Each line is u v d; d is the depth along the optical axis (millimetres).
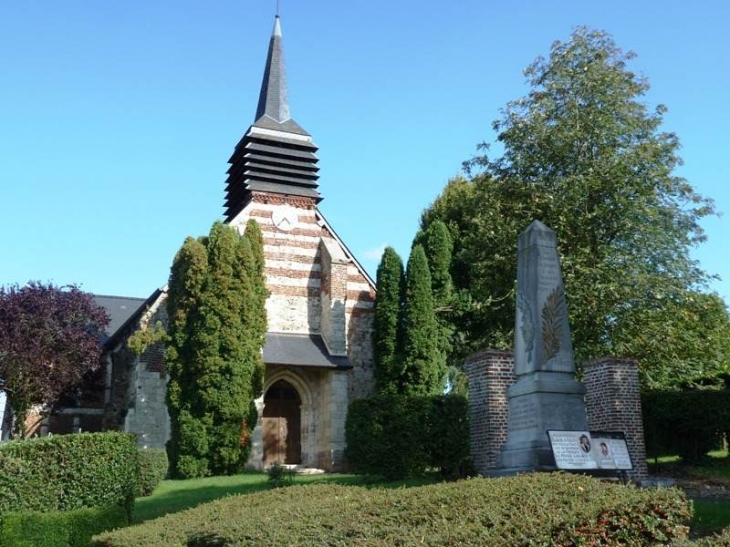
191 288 27391
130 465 15398
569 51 27094
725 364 26875
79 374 32531
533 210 26469
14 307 31672
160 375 29672
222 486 21047
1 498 13852
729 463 19969
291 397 31172
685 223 26203
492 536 6648
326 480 20031
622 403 17797
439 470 18781
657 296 23625
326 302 31250
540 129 26312
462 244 34562
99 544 10023
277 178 33000
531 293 13914
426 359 30000
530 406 13305
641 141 26062
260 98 36094
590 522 6871
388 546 6633
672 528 7121
